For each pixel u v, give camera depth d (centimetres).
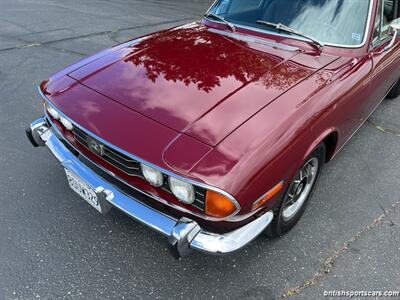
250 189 180
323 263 244
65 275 227
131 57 260
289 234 264
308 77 240
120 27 723
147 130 194
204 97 213
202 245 189
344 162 348
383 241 262
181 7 944
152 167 181
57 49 590
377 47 307
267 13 299
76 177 231
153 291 221
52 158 326
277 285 228
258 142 187
